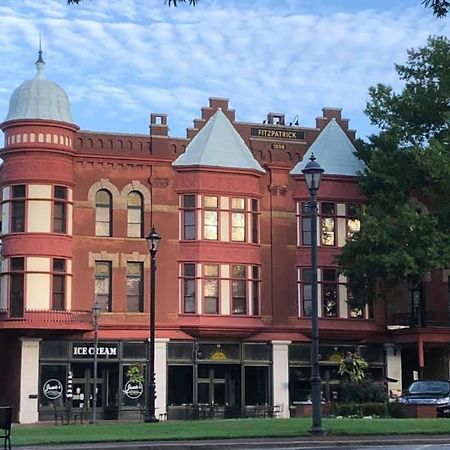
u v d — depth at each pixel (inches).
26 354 1829.5
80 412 1764.3
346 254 1887.3
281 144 2069.4
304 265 2033.7
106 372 1881.2
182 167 1974.7
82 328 1846.7
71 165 1910.7
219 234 1973.4
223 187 1989.4
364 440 946.1
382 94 1998.0
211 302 1950.1
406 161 1943.9
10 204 1867.6
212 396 1935.3
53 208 1876.2
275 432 1000.2
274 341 1985.7
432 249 1780.3
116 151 1941.4
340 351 2048.5
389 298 2084.2
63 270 1870.1
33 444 901.8
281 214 2038.6
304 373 2009.1
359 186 2031.3
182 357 1929.1
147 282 1926.7
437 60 1946.4
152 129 1973.4
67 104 1927.9
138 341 1904.5
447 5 517.0
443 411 1478.8
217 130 2020.2
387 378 1957.4
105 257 1907.0
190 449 879.1
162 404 1878.7
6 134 1892.2
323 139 2103.8
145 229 1940.2
